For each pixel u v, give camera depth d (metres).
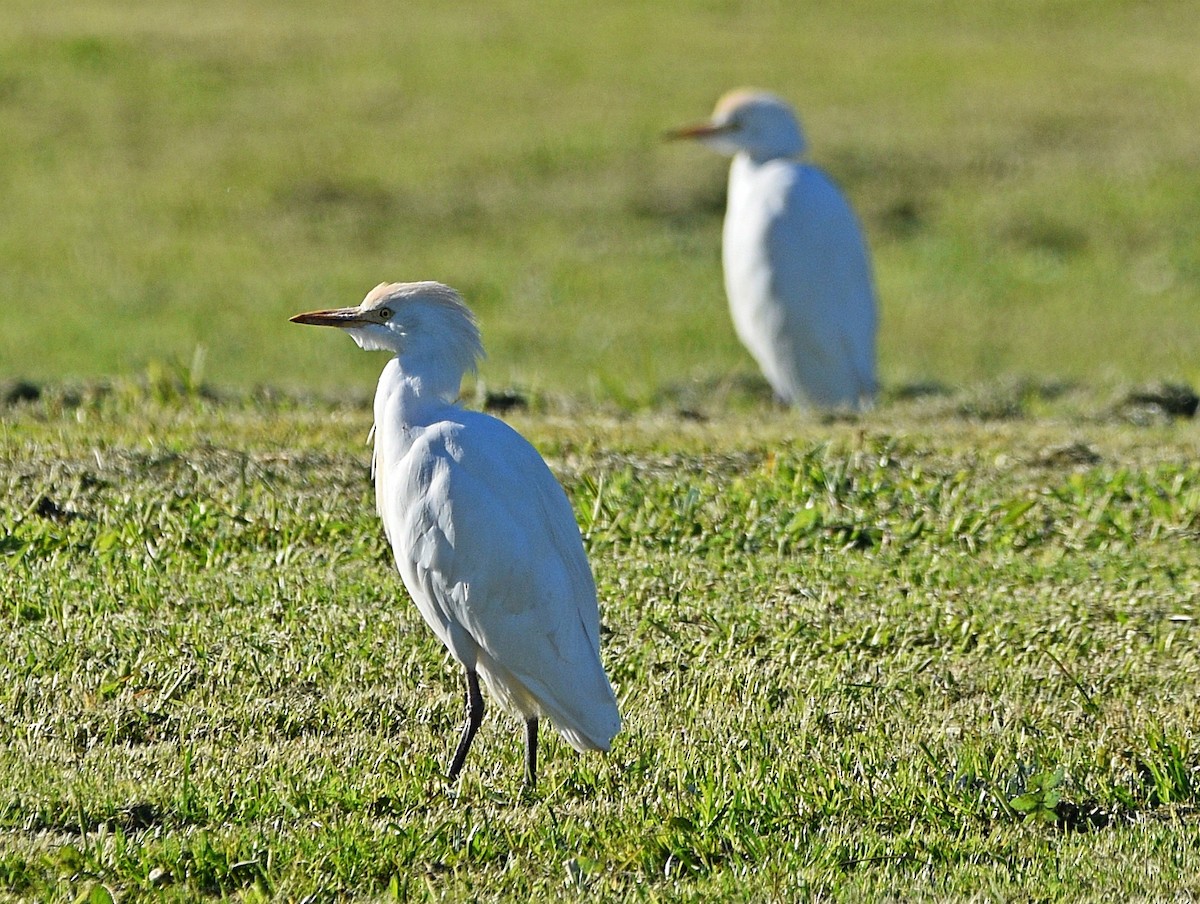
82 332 23.83
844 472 12.70
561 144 31.97
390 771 7.94
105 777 7.66
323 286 26.30
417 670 9.08
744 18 40.84
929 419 16.58
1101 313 26.42
